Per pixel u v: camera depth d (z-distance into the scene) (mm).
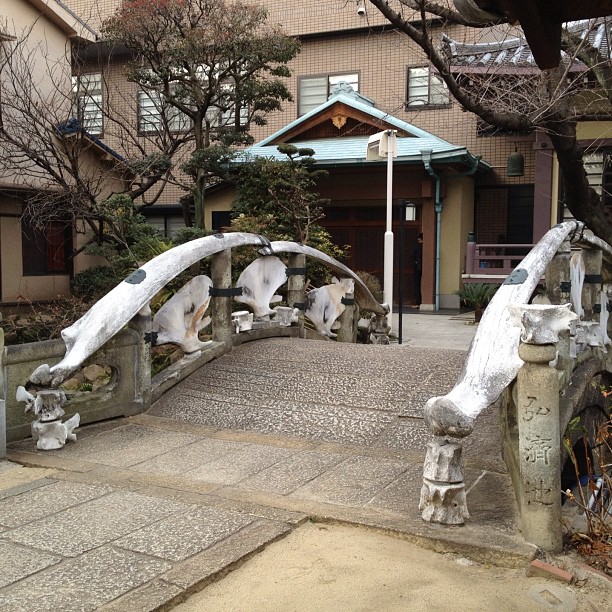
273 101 14375
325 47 18438
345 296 9188
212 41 13109
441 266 16906
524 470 3084
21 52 12289
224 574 2828
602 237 6598
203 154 12945
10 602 2539
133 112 18062
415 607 2623
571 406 4523
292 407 5324
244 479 3943
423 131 16266
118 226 11828
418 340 11609
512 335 3484
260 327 7484
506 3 2521
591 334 5754
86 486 3822
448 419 3180
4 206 13852
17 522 3307
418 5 5363
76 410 4949
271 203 11945
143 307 5449
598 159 13758
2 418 4316
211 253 6277
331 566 2922
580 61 6785
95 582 2691
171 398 5699
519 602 2674
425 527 3229
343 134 17156
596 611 2633
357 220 17656
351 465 4176
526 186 17219
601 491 3752
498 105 6355
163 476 4004
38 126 13039
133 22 13172
